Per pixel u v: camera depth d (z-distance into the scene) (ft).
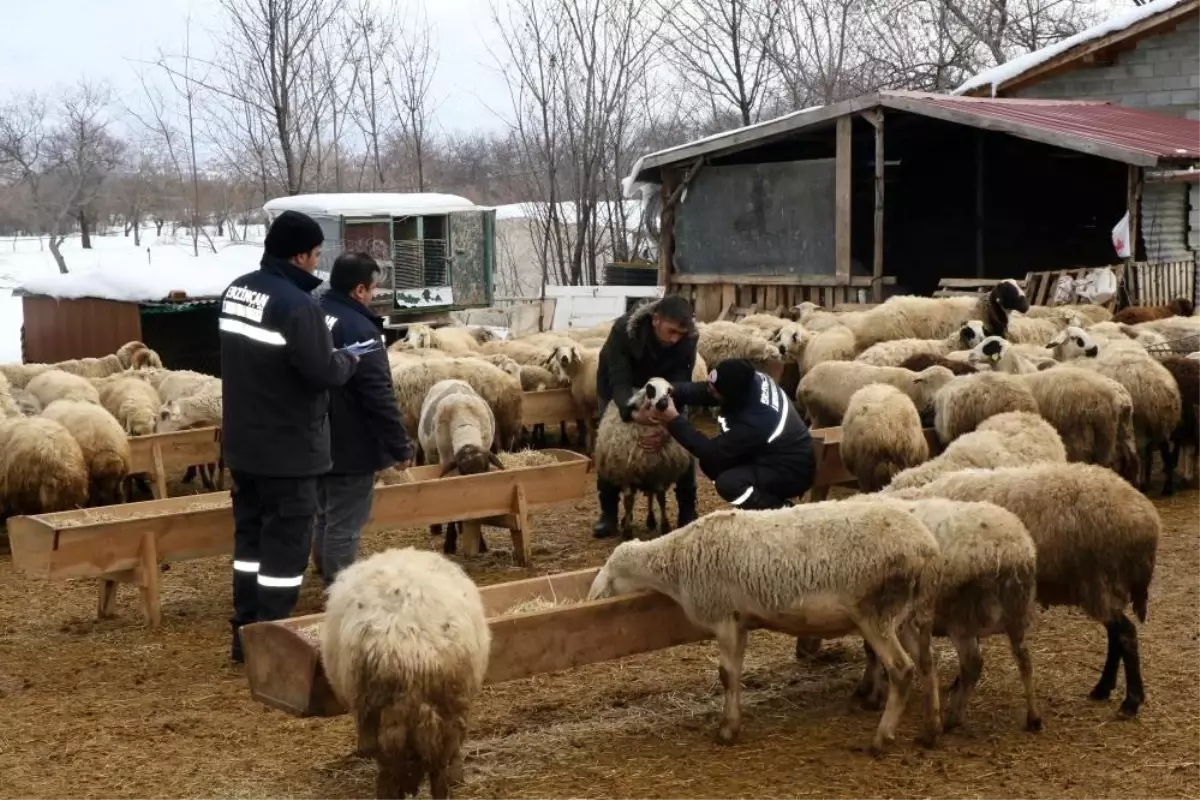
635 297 85.87
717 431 51.08
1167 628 25.21
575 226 122.11
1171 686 22.13
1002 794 18.06
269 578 23.73
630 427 32.40
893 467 30.81
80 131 137.69
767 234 77.20
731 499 25.90
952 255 93.20
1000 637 25.17
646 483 33.17
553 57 103.96
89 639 27.14
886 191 90.63
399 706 15.94
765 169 76.74
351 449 25.81
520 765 19.71
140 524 27.32
